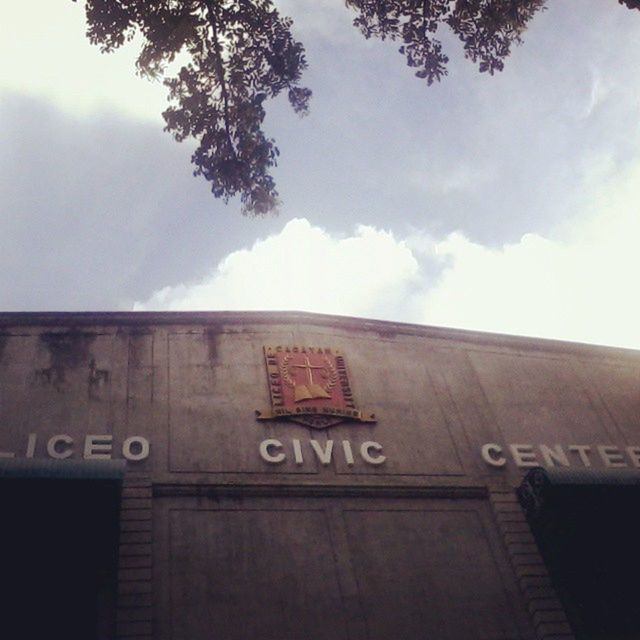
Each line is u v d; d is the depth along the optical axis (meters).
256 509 13.05
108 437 13.39
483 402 16.50
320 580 12.27
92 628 10.84
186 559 12.03
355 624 11.82
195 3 13.27
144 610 11.08
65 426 13.41
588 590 13.12
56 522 11.13
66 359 14.62
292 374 15.53
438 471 14.60
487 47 13.74
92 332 15.34
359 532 13.17
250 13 13.44
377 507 13.67
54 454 12.86
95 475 10.70
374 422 15.15
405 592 12.45
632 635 12.63
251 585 11.94
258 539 12.59
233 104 13.63
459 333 18.03
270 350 15.91
